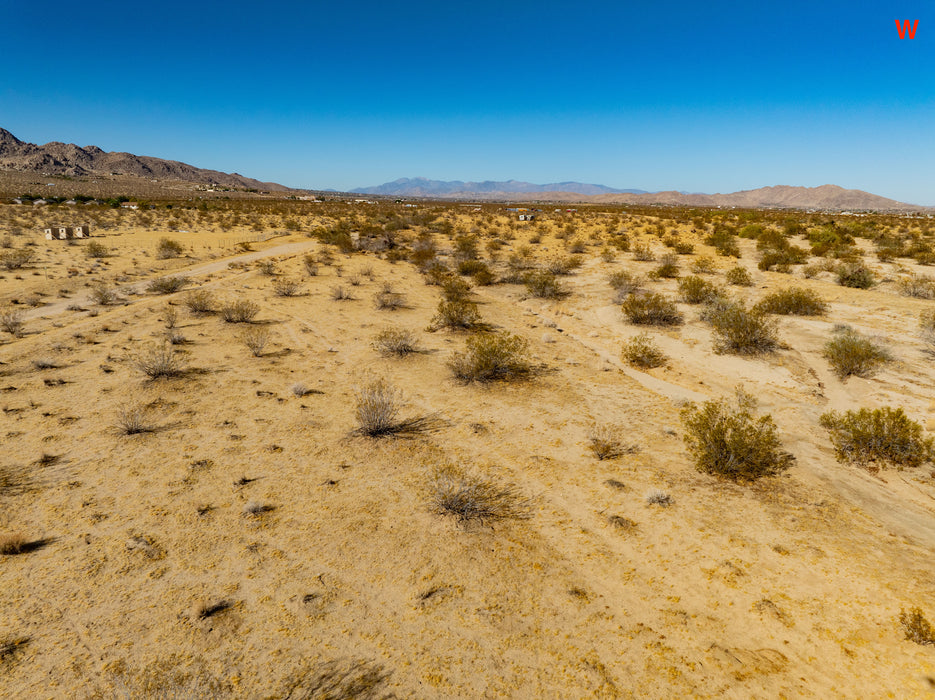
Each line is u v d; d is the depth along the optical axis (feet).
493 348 44.09
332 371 45.27
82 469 27.81
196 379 41.73
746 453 27.94
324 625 17.78
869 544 21.93
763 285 80.38
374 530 23.24
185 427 33.30
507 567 20.89
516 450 31.37
